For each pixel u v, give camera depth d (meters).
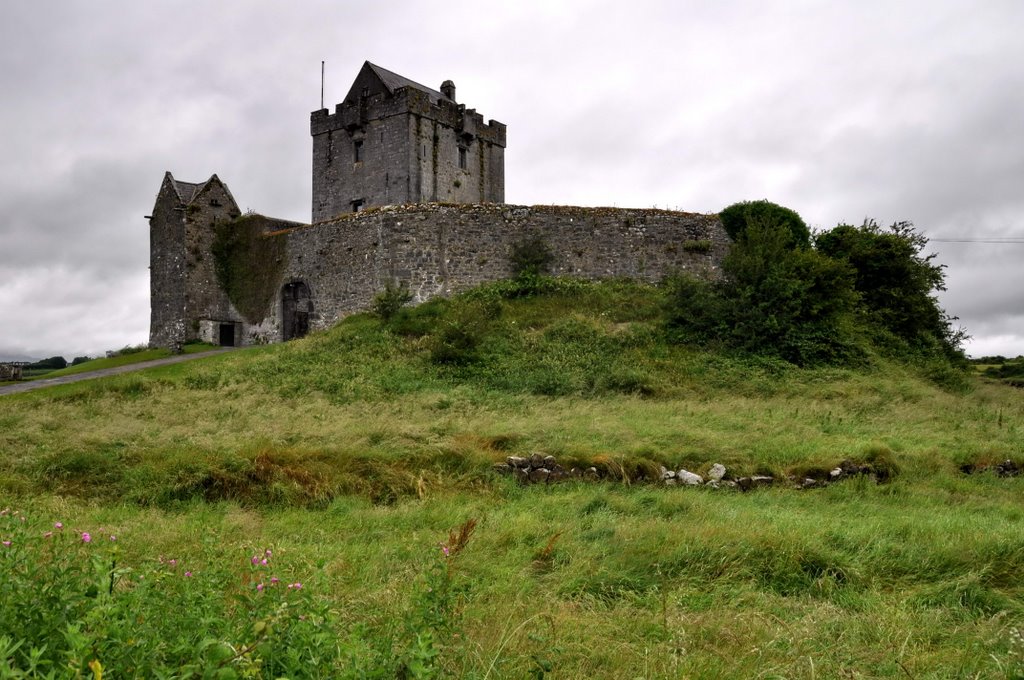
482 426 15.18
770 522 9.56
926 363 26.81
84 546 6.24
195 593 4.60
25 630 3.81
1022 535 8.77
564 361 24.25
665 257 31.84
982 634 6.11
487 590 6.88
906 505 11.64
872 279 30.20
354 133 45.19
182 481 11.83
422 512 10.47
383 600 6.22
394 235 31.02
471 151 47.53
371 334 27.36
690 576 7.58
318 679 3.77
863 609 6.89
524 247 31.17
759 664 5.33
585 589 7.21
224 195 38.28
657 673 5.14
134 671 3.51
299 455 12.72
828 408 19.20
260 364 24.84
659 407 18.66
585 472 12.93
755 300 26.55
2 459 12.88
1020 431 17.39
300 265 34.81
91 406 19.31
